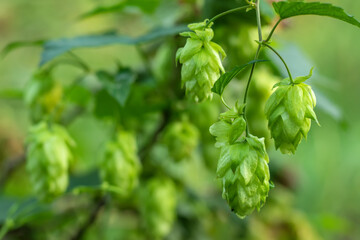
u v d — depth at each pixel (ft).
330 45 4.41
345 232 3.86
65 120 2.65
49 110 2.25
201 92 1.69
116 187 2.12
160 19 2.41
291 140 1.63
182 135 2.20
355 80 4.40
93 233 2.77
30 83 2.25
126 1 2.33
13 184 3.05
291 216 2.87
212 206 2.62
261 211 2.83
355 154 4.13
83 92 2.44
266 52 2.13
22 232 2.66
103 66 4.49
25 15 4.91
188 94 1.70
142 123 2.48
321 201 3.94
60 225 2.72
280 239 2.83
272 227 2.84
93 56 4.49
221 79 1.62
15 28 4.90
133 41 2.11
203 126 2.24
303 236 2.84
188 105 2.25
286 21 2.31
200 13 2.24
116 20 4.44
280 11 1.66
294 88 1.63
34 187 2.07
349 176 4.08
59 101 2.26
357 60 4.39
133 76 2.14
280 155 2.97
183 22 2.28
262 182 1.63
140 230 2.68
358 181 4.09
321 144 4.01
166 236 2.61
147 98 2.32
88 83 2.50
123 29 4.40
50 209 2.47
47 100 2.24
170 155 2.22
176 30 2.06
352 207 4.11
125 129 2.38
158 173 2.41
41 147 2.06
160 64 2.28
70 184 2.50
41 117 2.25
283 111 1.63
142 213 2.36
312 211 3.82
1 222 2.41
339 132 4.10
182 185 2.50
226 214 2.68
